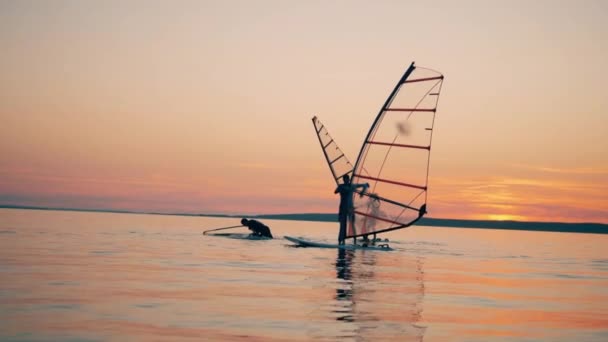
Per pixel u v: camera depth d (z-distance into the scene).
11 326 17.03
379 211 52.16
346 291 26.20
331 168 55.25
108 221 124.31
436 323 19.72
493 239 117.50
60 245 47.50
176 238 64.44
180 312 19.75
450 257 52.78
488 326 19.64
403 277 33.00
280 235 88.31
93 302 21.00
